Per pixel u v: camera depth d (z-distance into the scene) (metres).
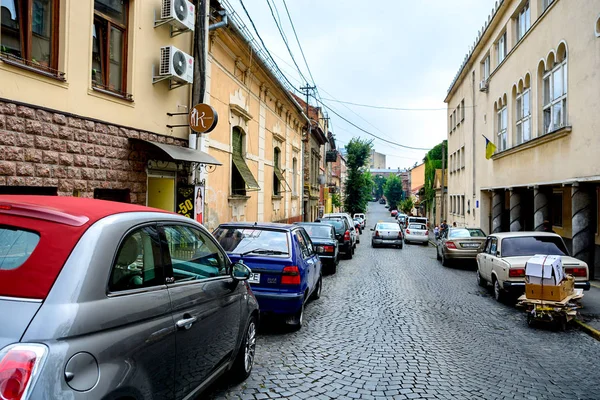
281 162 22.19
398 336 6.85
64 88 7.22
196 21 10.39
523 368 5.51
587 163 11.72
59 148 7.10
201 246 4.02
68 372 2.09
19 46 6.61
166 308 3.03
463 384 4.87
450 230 18.14
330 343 6.36
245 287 4.91
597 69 11.17
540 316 7.48
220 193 12.99
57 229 2.55
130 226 2.91
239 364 4.62
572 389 4.82
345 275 13.84
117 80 8.76
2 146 6.14
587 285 8.92
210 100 11.99
